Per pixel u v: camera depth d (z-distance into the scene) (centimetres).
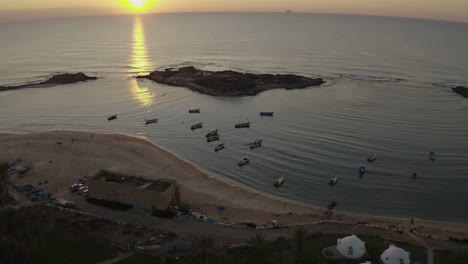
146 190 7906
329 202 9131
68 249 6306
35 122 15475
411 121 14588
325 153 11788
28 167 10281
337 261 6041
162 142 13100
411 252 6369
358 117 15100
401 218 8412
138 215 7756
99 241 6612
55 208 7900
